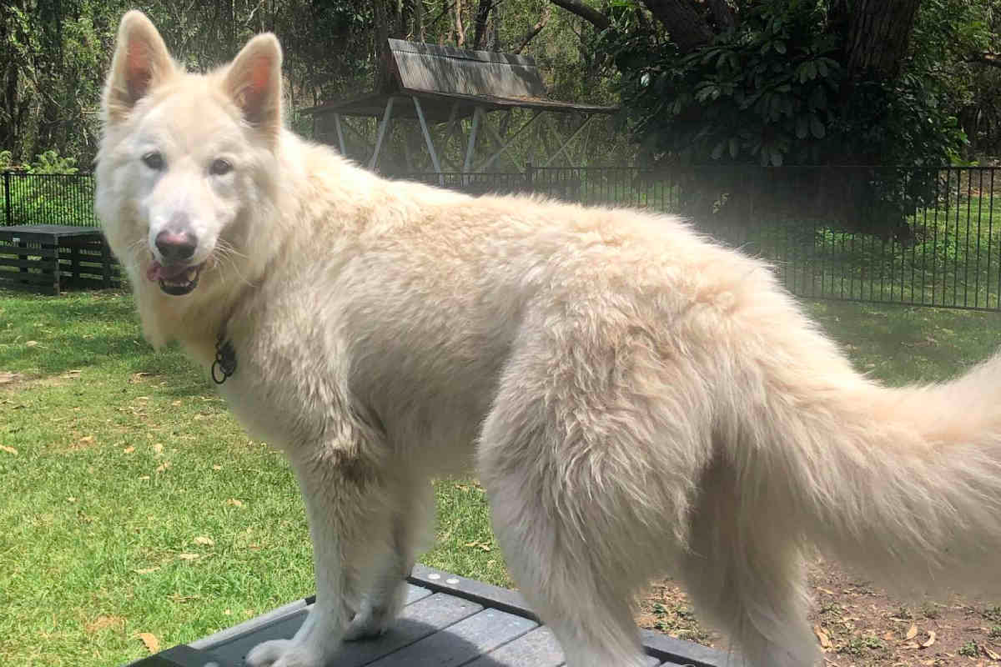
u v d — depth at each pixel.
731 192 5.66
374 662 1.41
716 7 6.20
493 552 1.94
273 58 1.35
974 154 13.88
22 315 4.66
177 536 1.99
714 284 1.19
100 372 3.54
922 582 1.09
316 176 1.40
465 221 1.33
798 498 1.13
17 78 10.90
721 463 1.20
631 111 6.36
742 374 1.15
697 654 1.41
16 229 5.62
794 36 5.81
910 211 5.26
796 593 1.28
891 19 5.66
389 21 10.73
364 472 1.36
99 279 5.65
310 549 1.94
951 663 1.52
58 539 1.97
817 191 5.45
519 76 8.51
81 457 2.51
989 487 1.04
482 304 1.26
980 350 3.42
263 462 2.47
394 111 8.11
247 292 1.36
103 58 11.16
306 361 1.34
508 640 1.47
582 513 1.16
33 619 1.67
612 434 1.15
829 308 4.34
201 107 1.34
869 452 1.09
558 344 1.18
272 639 1.48
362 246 1.35
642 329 1.17
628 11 6.83
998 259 5.22
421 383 1.30
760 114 5.68
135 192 1.35
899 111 5.91
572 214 1.29
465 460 1.32
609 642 1.17
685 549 1.23
